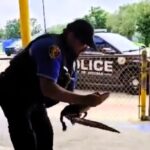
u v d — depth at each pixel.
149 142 5.27
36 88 2.98
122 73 9.67
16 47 17.97
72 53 2.81
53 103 3.16
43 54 2.69
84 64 10.01
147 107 7.18
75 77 3.23
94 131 5.76
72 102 2.73
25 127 3.12
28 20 5.44
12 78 3.01
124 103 8.50
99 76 9.92
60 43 2.75
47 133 3.41
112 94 9.59
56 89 2.67
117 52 10.29
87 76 10.02
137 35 24.94
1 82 3.06
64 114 3.12
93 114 7.29
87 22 2.75
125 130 5.89
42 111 3.35
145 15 25.09
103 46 10.53
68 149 5.05
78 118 3.06
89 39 2.73
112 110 7.70
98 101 2.76
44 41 2.74
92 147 5.11
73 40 2.75
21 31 5.46
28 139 3.15
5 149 5.09
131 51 10.42
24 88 2.99
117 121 6.58
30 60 2.88
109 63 9.78
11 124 3.14
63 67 2.80
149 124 6.29
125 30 25.64
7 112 3.12
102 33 10.91
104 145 5.18
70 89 3.18
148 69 6.49
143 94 6.55
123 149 5.01
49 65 2.67
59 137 5.54
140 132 5.76
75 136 5.57
